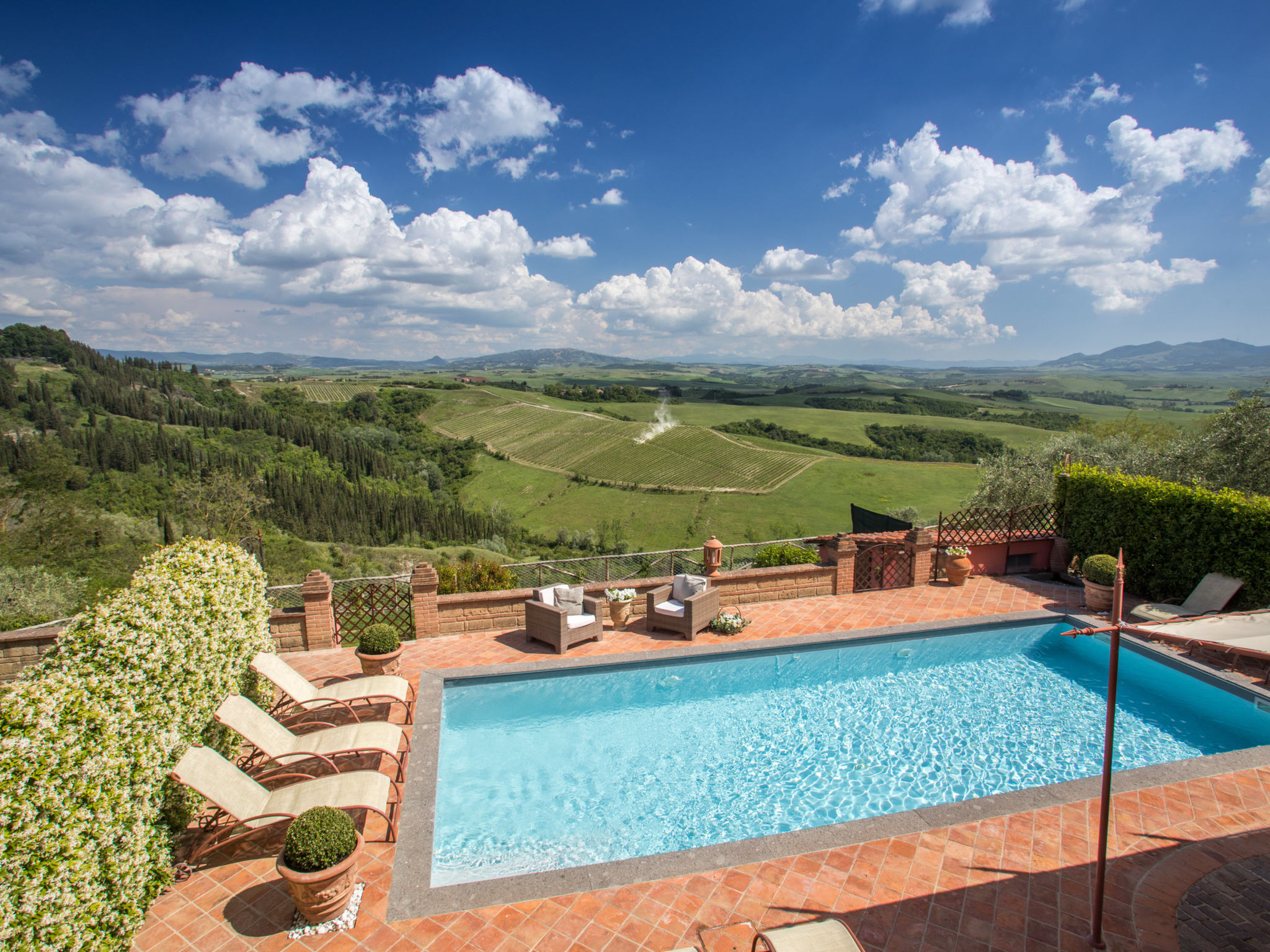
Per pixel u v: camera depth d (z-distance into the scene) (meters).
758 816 5.72
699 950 3.60
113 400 88.00
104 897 3.81
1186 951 3.86
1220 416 18.84
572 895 4.44
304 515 72.25
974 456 89.31
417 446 107.81
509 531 75.88
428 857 4.84
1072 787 5.66
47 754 3.57
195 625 5.45
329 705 6.41
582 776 6.35
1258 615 4.74
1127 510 11.20
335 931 4.14
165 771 4.59
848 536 12.11
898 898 4.36
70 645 4.61
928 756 6.70
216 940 4.07
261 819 4.71
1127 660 8.84
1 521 33.72
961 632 9.88
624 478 84.88
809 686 8.30
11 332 97.81
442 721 6.96
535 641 9.19
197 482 50.91
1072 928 4.07
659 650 8.85
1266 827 5.09
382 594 9.56
